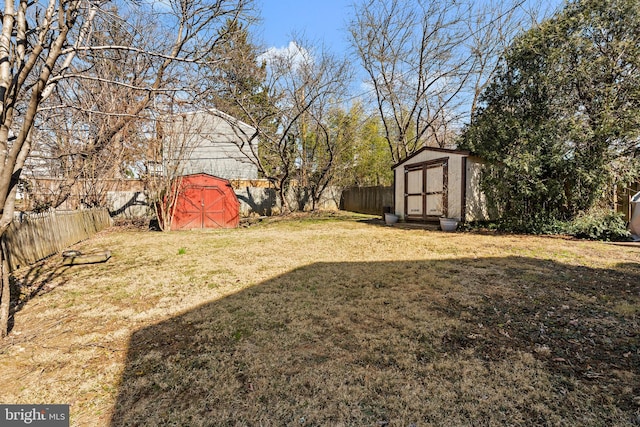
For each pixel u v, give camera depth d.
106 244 7.32
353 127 15.01
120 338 2.56
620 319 2.69
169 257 5.75
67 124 8.70
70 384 1.95
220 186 11.16
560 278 3.88
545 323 2.67
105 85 8.47
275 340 2.46
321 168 15.62
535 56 7.48
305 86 12.55
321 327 2.67
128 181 13.37
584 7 6.89
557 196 7.17
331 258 5.35
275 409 1.70
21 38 2.45
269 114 12.38
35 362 2.21
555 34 7.11
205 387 1.89
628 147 6.59
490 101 8.46
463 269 4.38
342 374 1.99
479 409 1.65
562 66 7.04
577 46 6.87
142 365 2.15
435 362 2.10
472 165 8.85
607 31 6.75
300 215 14.64
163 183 10.16
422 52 12.98
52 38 2.96
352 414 1.64
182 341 2.49
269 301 3.32
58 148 8.66
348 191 18.33
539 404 1.68
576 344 2.31
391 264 4.79
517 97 7.77
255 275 4.36
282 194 14.76
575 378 1.90
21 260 5.01
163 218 10.02
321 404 1.73
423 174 10.34
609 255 5.06
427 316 2.84
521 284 3.68
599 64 6.64
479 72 12.30
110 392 1.87
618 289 3.44
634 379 1.88
